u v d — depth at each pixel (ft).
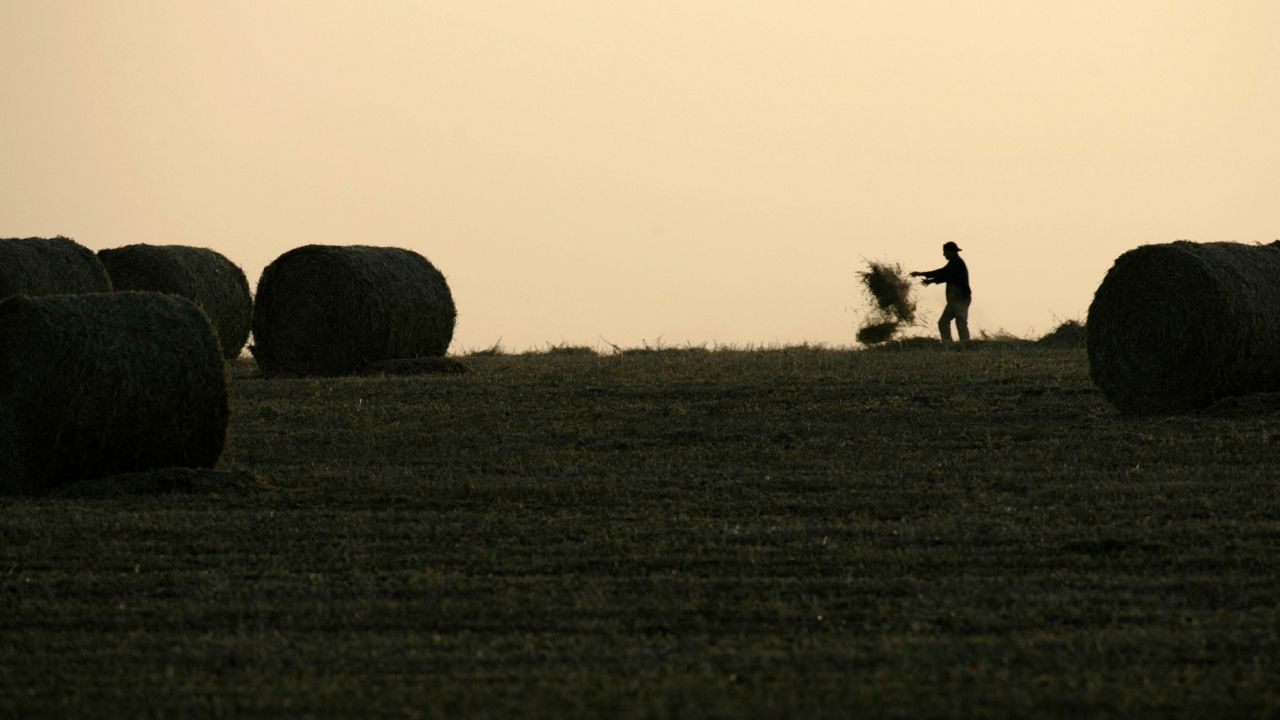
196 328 180.34
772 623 115.14
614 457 193.47
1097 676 99.66
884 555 134.51
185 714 95.30
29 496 171.01
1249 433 197.26
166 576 130.21
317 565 134.31
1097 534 139.95
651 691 98.17
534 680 101.55
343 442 208.44
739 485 171.32
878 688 98.07
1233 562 129.39
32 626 116.37
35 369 170.60
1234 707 93.71
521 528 147.95
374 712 95.20
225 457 196.13
